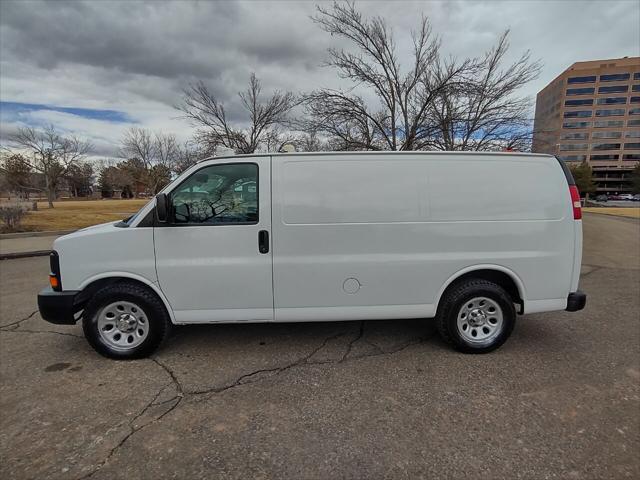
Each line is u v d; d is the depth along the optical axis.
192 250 3.47
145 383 3.19
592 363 3.50
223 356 3.67
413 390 3.05
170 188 3.46
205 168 3.48
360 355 3.67
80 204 44.41
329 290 3.56
